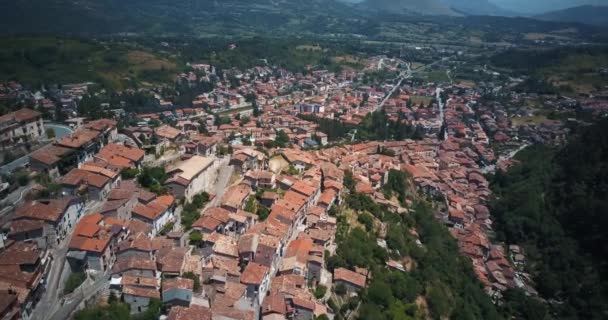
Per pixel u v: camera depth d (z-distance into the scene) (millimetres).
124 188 130750
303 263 116875
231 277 105688
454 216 199250
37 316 86938
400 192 198250
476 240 186250
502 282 167375
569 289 172125
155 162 156625
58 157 133875
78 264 99688
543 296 174750
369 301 116625
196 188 145875
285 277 111062
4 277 86250
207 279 104938
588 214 199500
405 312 121312
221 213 127688
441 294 134375
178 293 93062
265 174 156875
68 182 122750
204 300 96250
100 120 175375
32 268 91062
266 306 100125
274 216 132750
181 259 104562
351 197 166375
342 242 135250
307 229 137125
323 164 184875
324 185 166625
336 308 112250
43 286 92875
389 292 120625
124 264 100000
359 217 155750
